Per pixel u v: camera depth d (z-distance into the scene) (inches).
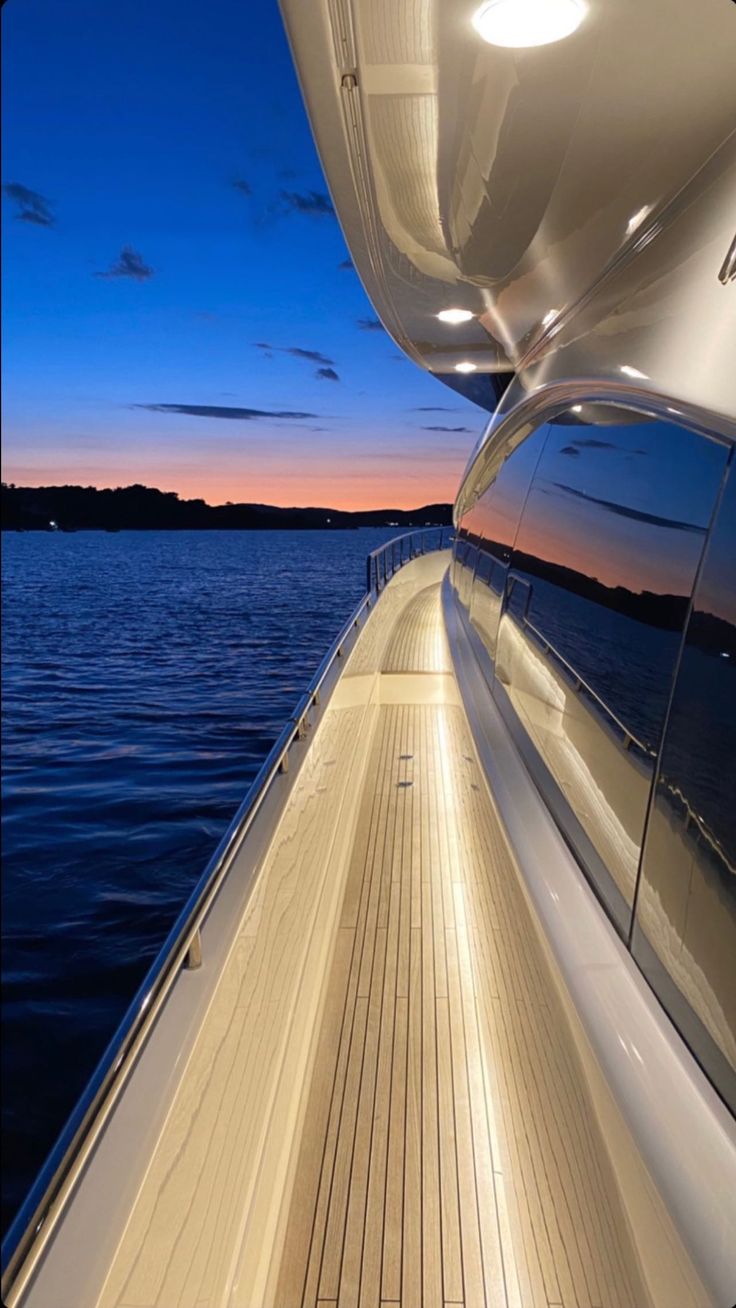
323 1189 78.7
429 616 329.1
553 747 67.5
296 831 109.4
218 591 3747.5
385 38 42.6
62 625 2536.9
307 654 1983.3
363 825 152.6
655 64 40.4
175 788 882.1
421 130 54.1
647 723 43.3
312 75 48.8
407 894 128.0
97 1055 389.4
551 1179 71.2
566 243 62.9
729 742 33.4
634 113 44.4
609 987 47.1
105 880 608.4
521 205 59.7
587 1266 58.8
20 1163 323.3
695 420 41.5
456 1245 71.8
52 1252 45.3
